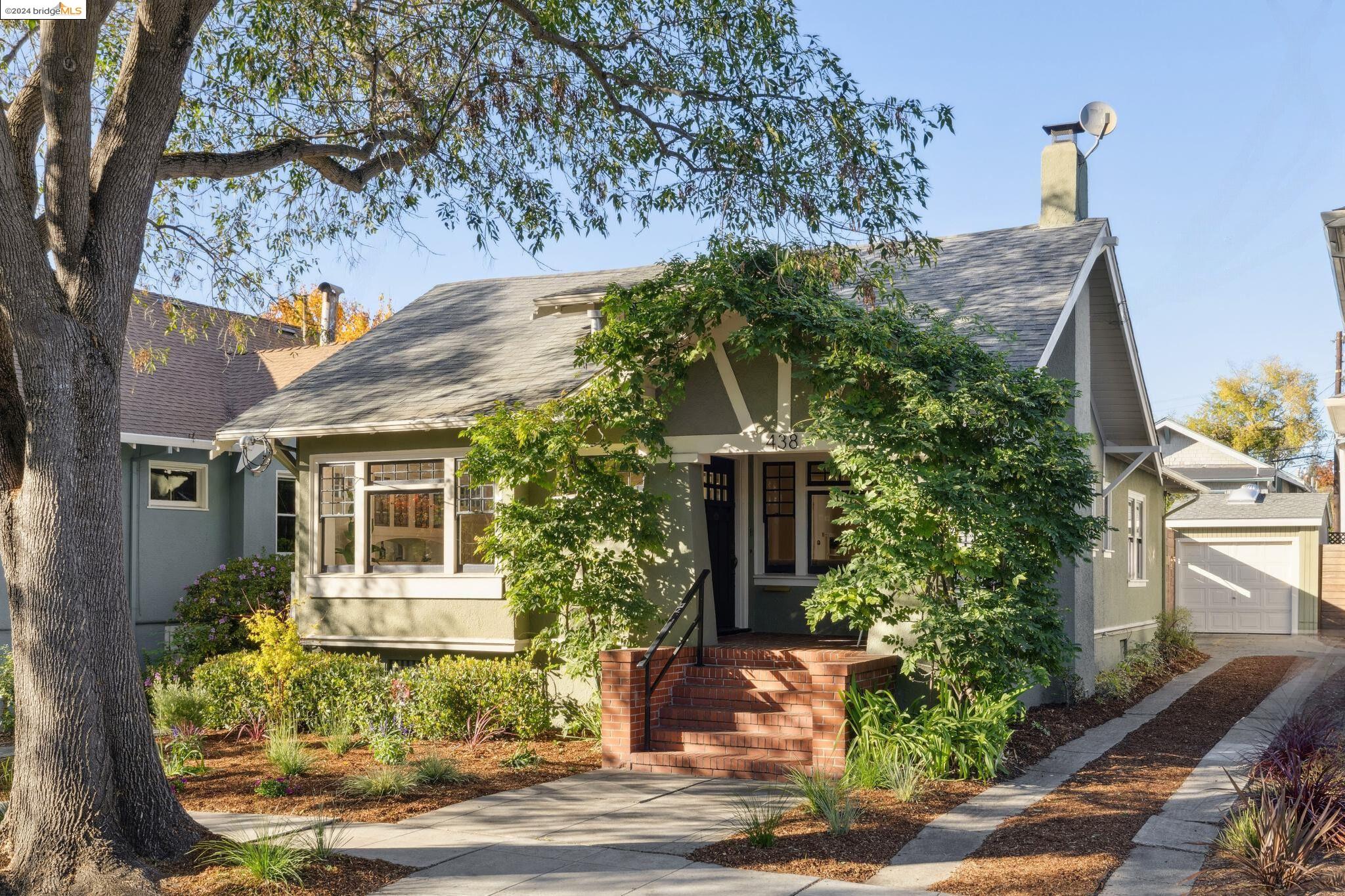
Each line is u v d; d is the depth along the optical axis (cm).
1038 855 752
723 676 1149
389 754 1109
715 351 1216
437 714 1250
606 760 1095
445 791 991
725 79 1181
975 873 719
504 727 1266
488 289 1902
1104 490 1669
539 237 1323
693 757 1056
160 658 1761
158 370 1955
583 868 747
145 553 1808
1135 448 1694
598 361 1223
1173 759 1059
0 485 788
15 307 755
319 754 1185
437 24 1233
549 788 998
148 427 1781
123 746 776
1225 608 2184
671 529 1240
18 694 768
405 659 1430
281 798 974
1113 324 1591
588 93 1233
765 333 1112
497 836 832
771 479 1478
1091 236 1469
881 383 1100
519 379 1427
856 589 1060
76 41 777
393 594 1405
